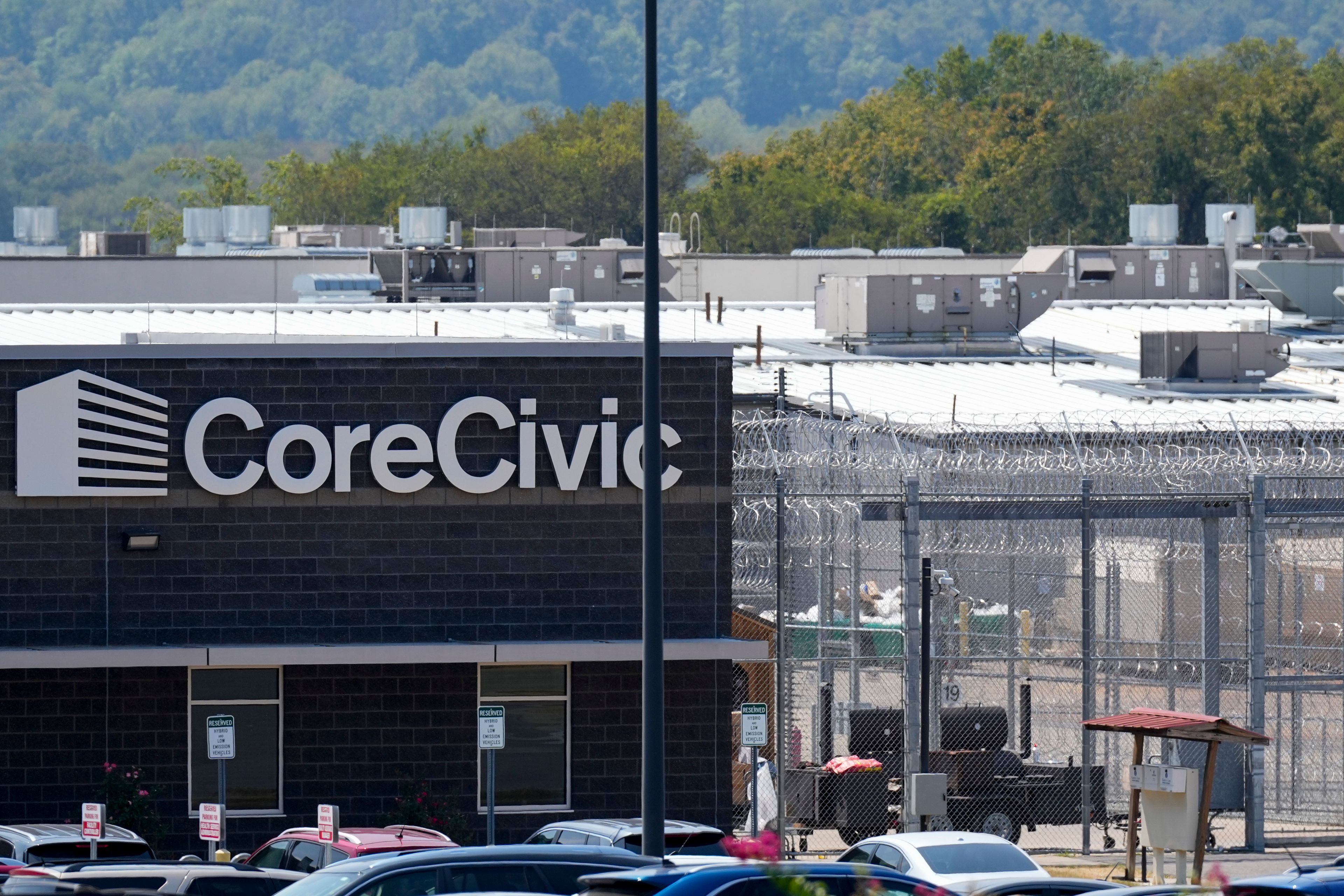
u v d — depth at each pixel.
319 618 97.50
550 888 60.00
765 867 50.81
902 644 120.38
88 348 96.12
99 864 71.06
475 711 98.44
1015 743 113.69
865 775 98.38
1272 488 122.75
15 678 95.88
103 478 96.00
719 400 99.75
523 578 98.62
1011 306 180.12
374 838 76.75
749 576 117.56
